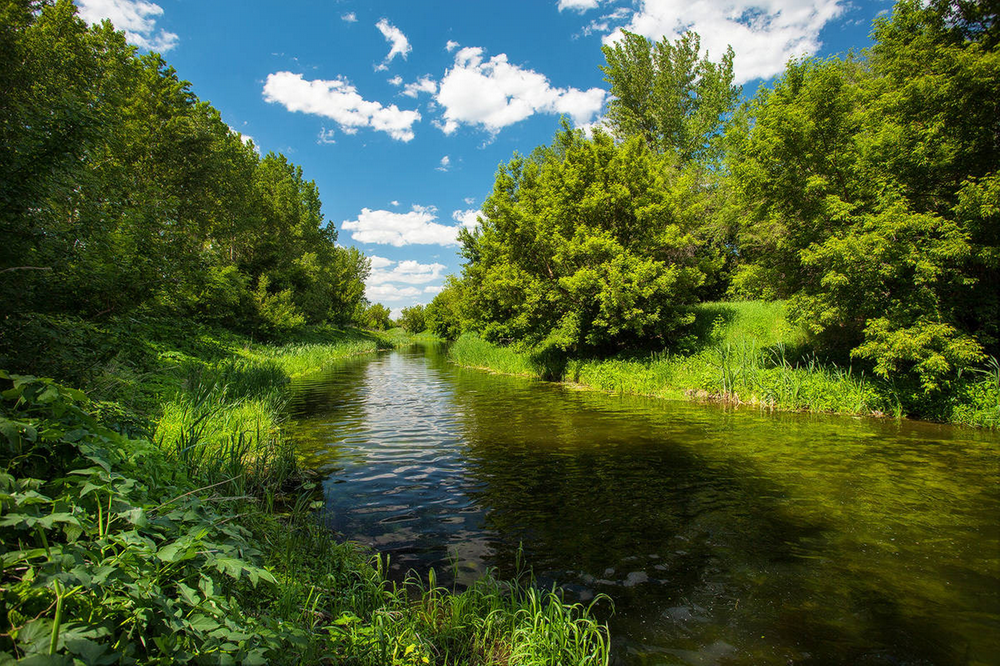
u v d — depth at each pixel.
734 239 22.97
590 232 19.38
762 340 17.11
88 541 2.19
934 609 3.92
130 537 2.13
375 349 54.22
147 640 2.07
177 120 22.84
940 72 11.01
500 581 4.43
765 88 14.48
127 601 1.99
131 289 6.18
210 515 3.20
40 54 9.73
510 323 22.44
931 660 3.33
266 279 32.00
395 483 7.23
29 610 1.81
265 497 6.12
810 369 13.63
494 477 7.50
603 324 18.03
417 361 36.03
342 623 3.18
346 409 14.00
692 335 19.27
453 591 4.23
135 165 21.53
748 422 11.20
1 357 3.97
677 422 11.38
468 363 31.34
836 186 12.89
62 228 5.26
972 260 10.91
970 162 11.05
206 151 25.02
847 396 12.09
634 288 17.19
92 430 2.77
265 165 43.94
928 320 10.77
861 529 5.39
